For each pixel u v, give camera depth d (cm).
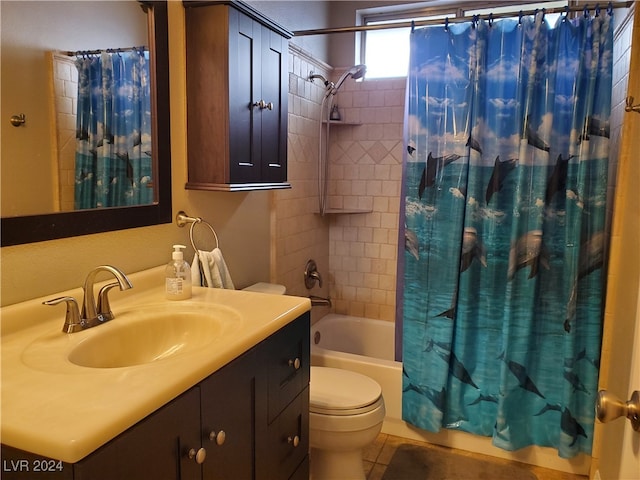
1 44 105
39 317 115
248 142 172
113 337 117
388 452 227
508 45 201
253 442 116
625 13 199
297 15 256
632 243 128
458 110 207
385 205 300
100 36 131
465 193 210
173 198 165
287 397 132
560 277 206
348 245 313
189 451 92
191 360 96
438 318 219
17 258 113
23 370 90
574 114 195
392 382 237
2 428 71
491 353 216
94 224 131
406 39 302
